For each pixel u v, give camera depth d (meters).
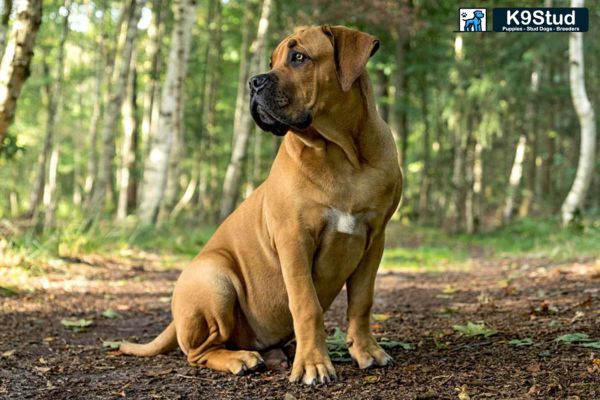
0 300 6.80
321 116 3.63
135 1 17.56
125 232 12.91
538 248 14.02
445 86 23.20
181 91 19.48
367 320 4.04
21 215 23.64
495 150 32.44
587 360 3.75
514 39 19.34
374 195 3.73
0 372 4.11
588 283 7.25
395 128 24.77
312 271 3.87
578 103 15.41
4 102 7.58
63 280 8.28
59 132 29.22
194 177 30.78
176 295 4.16
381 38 22.67
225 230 4.34
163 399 3.46
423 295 7.75
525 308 5.96
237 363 3.90
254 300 4.14
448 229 24.53
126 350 4.62
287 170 3.75
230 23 29.11
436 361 4.00
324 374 3.59
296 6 18.55
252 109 3.72
